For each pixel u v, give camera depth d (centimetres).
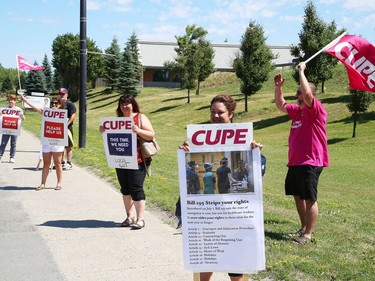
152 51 8512
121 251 628
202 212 387
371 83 707
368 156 2484
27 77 7394
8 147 1841
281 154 2589
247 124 379
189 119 4538
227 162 384
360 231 729
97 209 868
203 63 5641
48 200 938
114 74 7569
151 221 782
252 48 4278
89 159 1491
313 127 644
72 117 1313
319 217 836
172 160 1744
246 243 384
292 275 520
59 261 588
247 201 383
